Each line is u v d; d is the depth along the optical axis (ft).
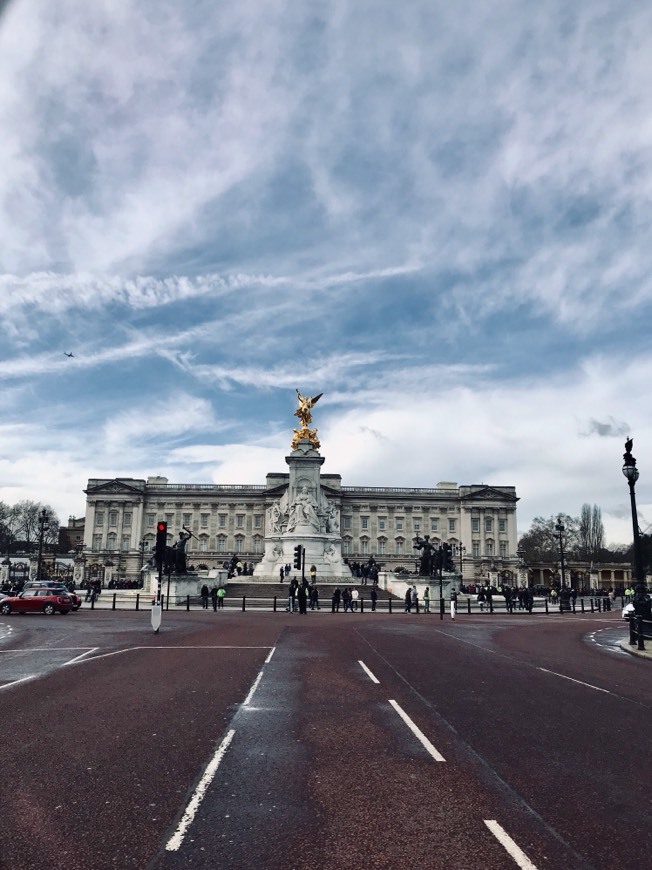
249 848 21.49
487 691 50.70
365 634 99.66
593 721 40.81
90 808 24.90
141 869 19.98
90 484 499.92
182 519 507.30
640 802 26.07
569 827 23.44
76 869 19.94
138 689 49.73
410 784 27.89
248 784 27.76
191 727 37.70
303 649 77.66
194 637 92.22
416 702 45.65
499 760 31.63
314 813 24.54
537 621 151.23
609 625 139.74
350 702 45.39
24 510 654.12
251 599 212.02
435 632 107.55
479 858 20.86
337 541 276.62
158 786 27.43
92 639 89.56
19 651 75.20
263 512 508.12
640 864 20.56
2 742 34.32
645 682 58.34
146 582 235.40
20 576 378.12
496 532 514.27
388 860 20.68
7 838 22.13
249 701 45.39
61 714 40.91
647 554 265.54
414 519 519.19
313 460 290.76
